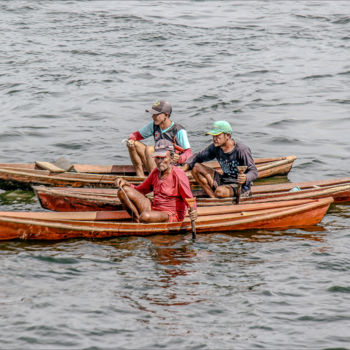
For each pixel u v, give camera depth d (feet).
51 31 282.56
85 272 86.43
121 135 163.43
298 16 313.12
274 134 163.02
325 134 162.81
